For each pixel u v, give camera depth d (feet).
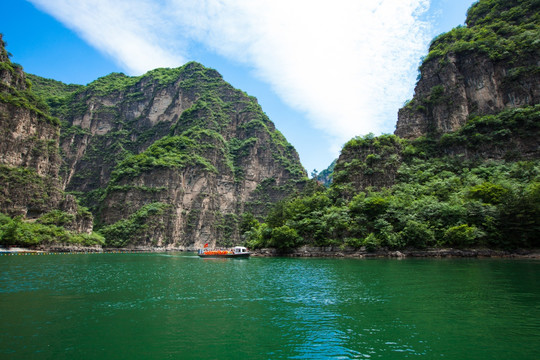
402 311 80.94
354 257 256.52
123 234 518.78
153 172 605.31
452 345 57.93
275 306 88.02
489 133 337.11
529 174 270.05
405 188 302.45
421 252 239.71
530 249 219.82
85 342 59.52
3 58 440.04
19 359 51.11
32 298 95.45
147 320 74.13
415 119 404.98
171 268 190.90
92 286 118.62
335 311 82.17
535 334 63.00
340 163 359.66
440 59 411.75
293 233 294.66
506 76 353.92
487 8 438.81
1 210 353.72
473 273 142.00
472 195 257.75
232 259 278.26
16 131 394.52
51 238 347.77
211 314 79.71
